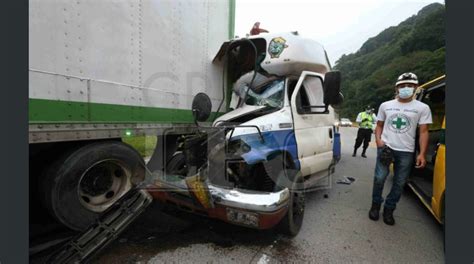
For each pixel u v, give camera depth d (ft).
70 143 7.53
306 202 12.70
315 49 12.19
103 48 7.26
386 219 10.19
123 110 7.95
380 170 10.36
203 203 7.25
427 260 7.70
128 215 7.42
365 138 26.61
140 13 8.29
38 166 7.89
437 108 14.24
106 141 8.09
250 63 12.75
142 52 8.42
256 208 6.89
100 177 8.59
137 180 8.94
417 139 11.85
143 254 7.66
